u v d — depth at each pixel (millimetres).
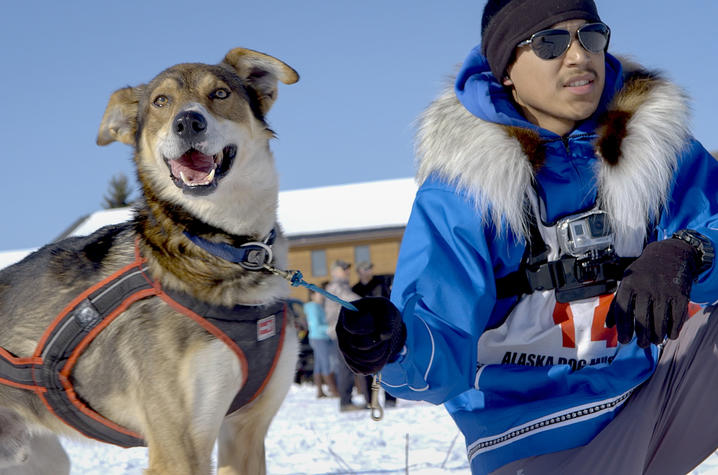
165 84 2861
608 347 2418
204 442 2543
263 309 2621
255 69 3070
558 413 2314
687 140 2500
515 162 2334
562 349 2404
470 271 2318
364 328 1863
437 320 2242
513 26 2426
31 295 2750
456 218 2361
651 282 2133
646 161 2363
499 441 2369
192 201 2627
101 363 2623
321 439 6938
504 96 2557
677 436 2432
